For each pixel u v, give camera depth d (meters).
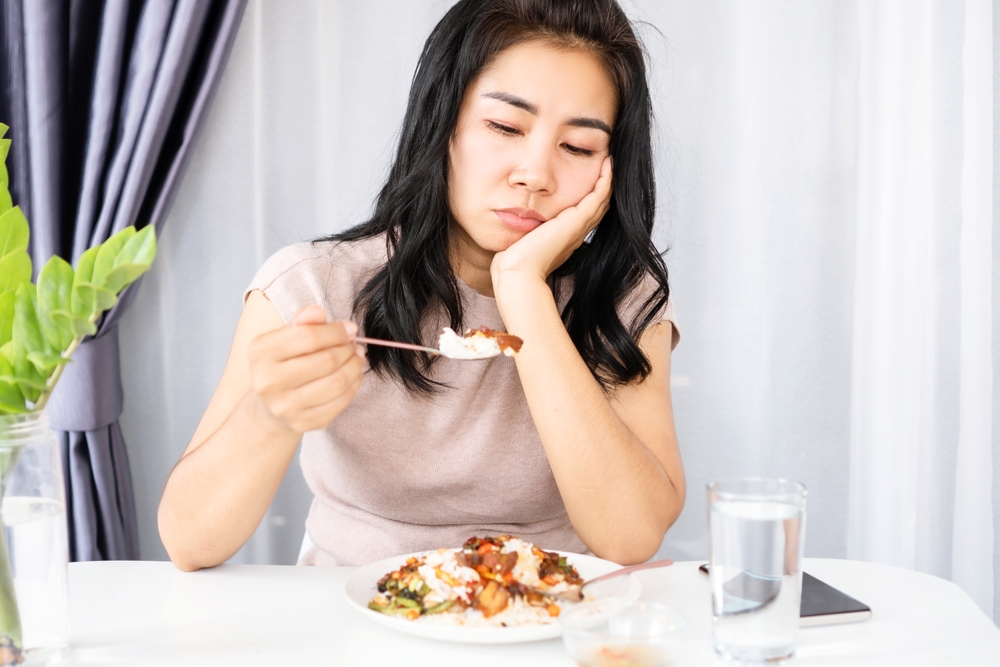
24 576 0.80
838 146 2.29
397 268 1.29
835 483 2.36
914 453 2.30
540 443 1.38
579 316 1.40
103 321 2.02
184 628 0.91
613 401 1.38
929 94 2.23
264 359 0.92
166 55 1.96
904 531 2.33
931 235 2.26
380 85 2.23
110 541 2.05
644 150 1.38
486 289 1.43
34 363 0.79
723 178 2.30
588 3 1.25
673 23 2.26
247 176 2.21
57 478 0.83
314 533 1.42
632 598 0.91
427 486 1.36
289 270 1.31
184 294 2.23
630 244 1.40
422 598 0.89
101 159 1.98
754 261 2.31
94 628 0.91
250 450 1.03
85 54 2.01
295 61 2.21
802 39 2.26
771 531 0.81
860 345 2.34
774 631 0.81
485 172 1.26
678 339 1.54
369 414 1.33
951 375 2.29
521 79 1.23
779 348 2.33
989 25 2.20
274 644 0.87
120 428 2.16
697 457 2.36
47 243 1.98
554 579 0.94
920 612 0.96
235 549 1.09
